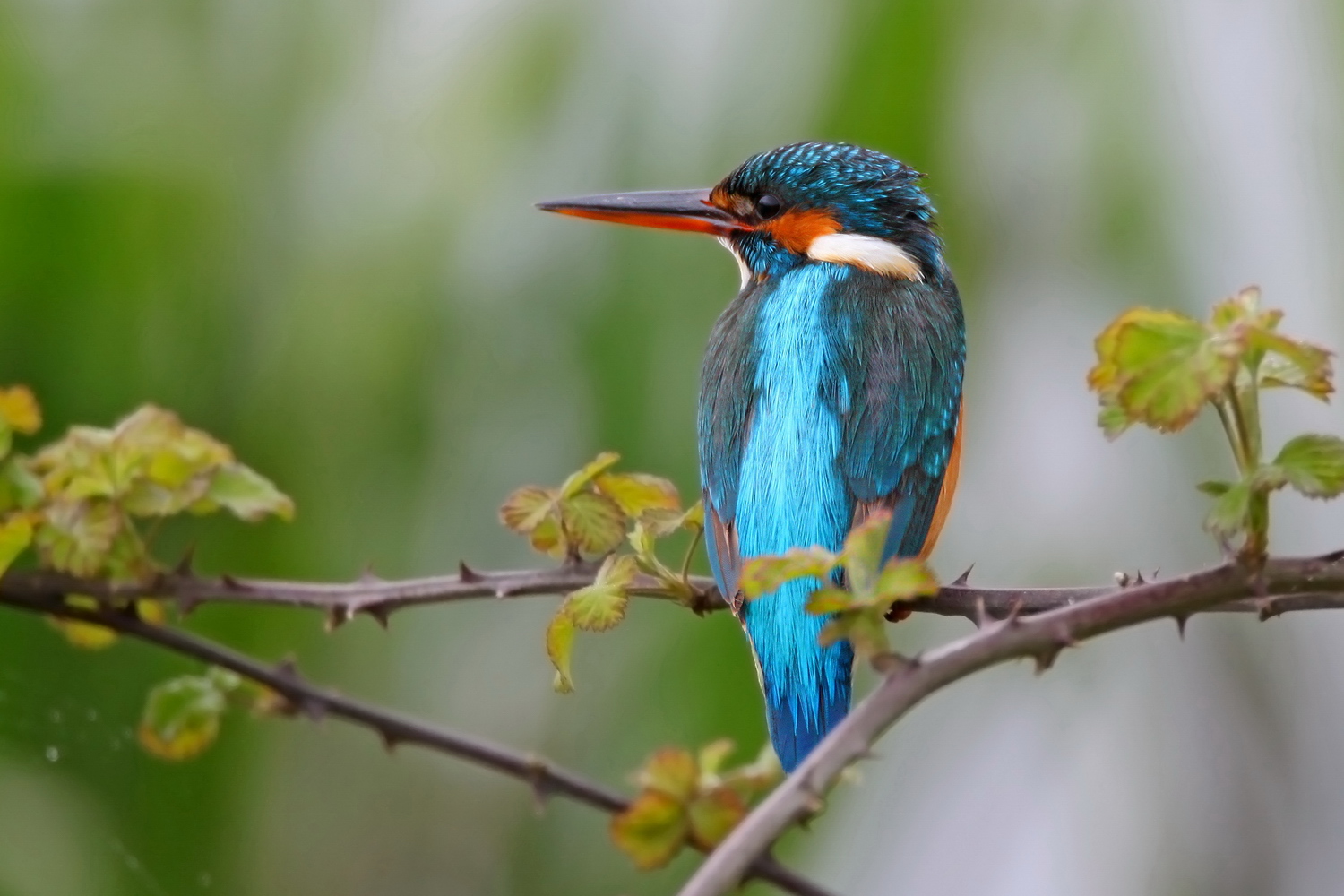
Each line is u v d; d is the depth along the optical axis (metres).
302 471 8.67
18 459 6.49
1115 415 4.77
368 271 8.55
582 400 8.79
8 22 8.63
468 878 10.57
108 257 8.60
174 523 8.95
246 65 8.78
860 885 9.90
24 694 9.70
